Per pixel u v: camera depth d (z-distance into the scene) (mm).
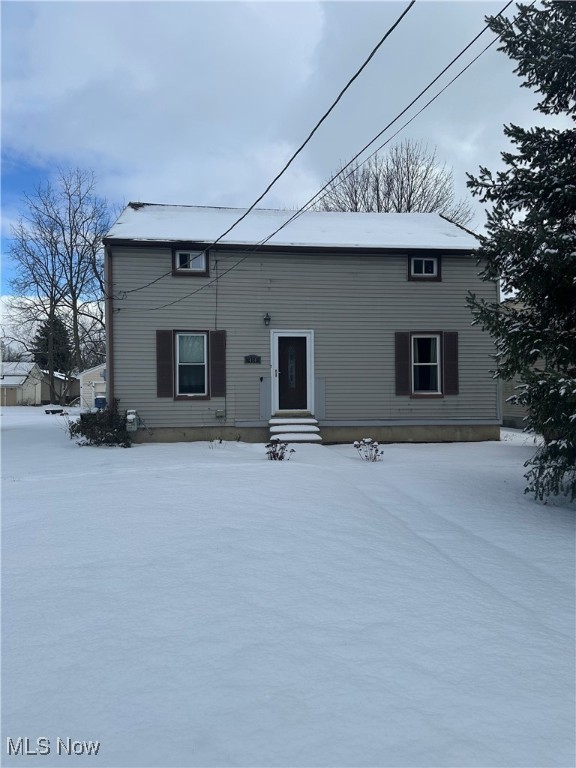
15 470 10297
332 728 2803
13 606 4078
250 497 7199
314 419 14875
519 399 7723
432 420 15453
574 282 7090
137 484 8055
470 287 15562
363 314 15266
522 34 7637
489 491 8625
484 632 3930
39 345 56000
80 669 3287
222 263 14836
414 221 18328
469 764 2586
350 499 7469
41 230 41656
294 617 3977
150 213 17094
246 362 14914
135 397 14508
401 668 3395
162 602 4125
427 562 5277
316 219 17906
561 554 5770
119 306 14445
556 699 3150
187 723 2820
